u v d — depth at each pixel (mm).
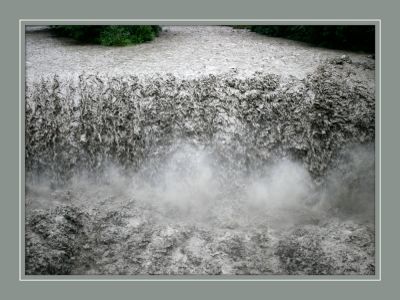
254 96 7617
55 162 7824
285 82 7668
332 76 7812
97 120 7734
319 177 7605
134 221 7277
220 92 7648
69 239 6875
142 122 7703
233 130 7641
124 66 8109
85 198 7629
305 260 6699
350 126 7500
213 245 6949
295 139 7582
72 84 7723
